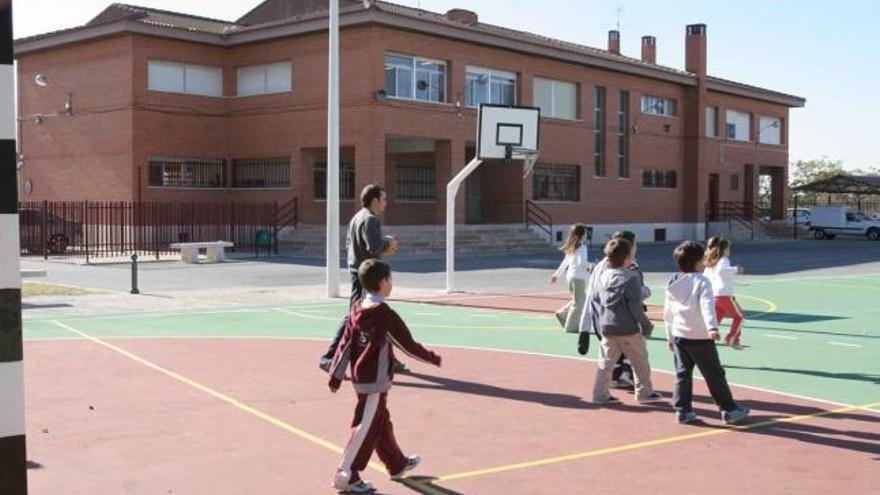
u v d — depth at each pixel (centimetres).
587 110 4394
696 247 768
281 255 3331
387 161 3969
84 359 1084
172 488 589
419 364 1066
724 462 654
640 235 4762
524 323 1479
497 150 2473
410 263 2973
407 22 3459
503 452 680
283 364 1057
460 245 3562
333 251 1875
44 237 3136
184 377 971
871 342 1281
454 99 3706
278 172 3747
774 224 5672
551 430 749
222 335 1309
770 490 588
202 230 3762
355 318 590
